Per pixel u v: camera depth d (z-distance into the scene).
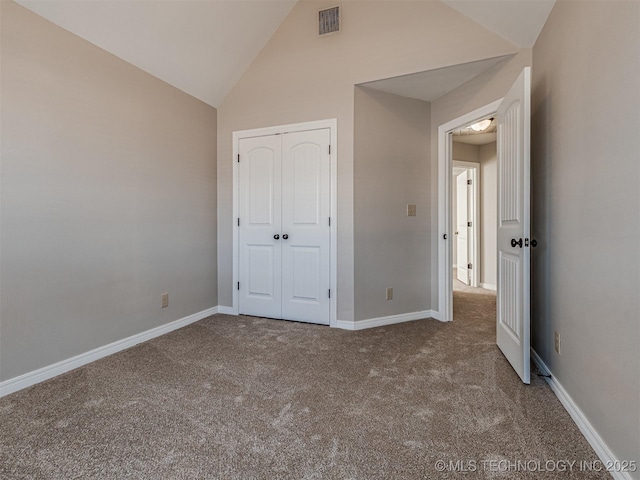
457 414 1.63
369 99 3.03
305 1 3.08
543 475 1.23
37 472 1.24
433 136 3.31
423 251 3.35
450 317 3.28
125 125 2.53
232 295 3.51
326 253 3.10
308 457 1.33
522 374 1.95
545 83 2.03
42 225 2.01
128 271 2.57
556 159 1.84
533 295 2.28
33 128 1.96
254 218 3.39
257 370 2.15
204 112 3.34
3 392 1.83
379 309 3.14
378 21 2.84
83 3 2.05
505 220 2.28
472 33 2.52
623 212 1.18
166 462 1.30
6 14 1.83
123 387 1.92
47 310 2.04
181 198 3.08
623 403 1.17
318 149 3.10
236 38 2.97
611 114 1.26
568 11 1.68
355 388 1.90
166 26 2.50
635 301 1.11
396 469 1.26
